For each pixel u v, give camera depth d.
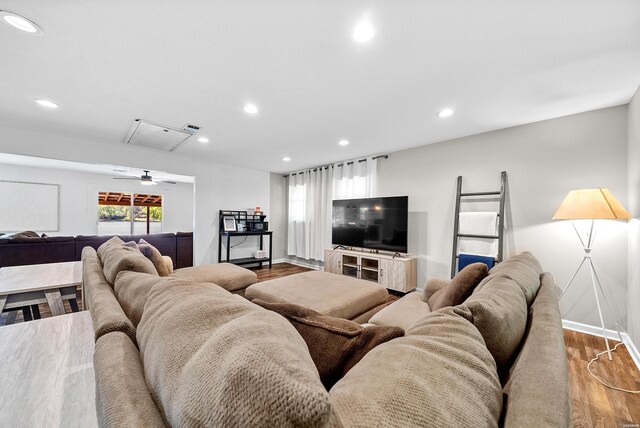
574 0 1.22
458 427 0.39
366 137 3.29
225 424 0.32
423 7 1.27
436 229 3.50
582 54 1.62
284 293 2.21
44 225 5.81
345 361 0.69
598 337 2.35
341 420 0.35
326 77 1.91
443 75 1.88
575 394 1.62
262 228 5.31
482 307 0.73
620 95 2.14
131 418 0.43
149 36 1.50
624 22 1.34
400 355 0.51
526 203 2.79
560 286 2.58
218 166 4.92
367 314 2.24
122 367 0.55
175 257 4.70
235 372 0.35
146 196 7.36
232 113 2.58
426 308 1.91
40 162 5.09
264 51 1.63
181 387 0.41
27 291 1.65
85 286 1.56
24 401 0.65
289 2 1.26
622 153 2.30
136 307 0.87
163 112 2.56
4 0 1.23
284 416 0.29
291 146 3.74
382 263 3.67
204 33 1.47
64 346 0.92
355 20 1.37
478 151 3.13
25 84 2.04
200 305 0.59
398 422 0.36
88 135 3.29
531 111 2.47
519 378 0.57
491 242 2.95
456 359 0.52
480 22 1.36
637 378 1.76
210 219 4.83
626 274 2.26
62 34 1.48
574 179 2.52
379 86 2.04
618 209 1.98
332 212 4.58
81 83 2.02
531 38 1.48
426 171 3.61
